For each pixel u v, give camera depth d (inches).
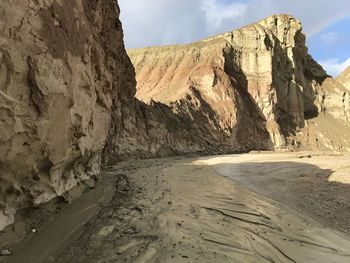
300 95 3149.6
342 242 390.3
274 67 2920.8
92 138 554.3
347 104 3484.3
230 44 2874.0
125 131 1439.5
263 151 2315.5
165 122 1859.0
